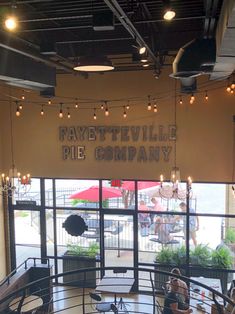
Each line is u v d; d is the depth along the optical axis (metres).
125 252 9.20
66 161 9.05
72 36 6.43
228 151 8.20
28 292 7.97
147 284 9.08
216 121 8.20
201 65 5.05
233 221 8.57
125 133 8.68
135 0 4.63
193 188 8.60
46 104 9.01
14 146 9.27
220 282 8.02
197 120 8.29
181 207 8.78
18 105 8.59
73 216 9.35
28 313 6.64
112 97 8.65
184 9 5.26
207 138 8.28
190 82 6.88
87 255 9.39
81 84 8.77
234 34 3.78
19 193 9.52
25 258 9.70
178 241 8.91
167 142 8.48
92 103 8.76
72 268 9.44
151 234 9.02
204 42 5.07
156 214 8.95
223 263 8.66
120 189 9.02
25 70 6.12
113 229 9.21
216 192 8.52
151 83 8.41
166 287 7.21
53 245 9.55
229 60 5.00
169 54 7.52
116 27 6.12
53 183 9.34
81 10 5.20
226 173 8.27
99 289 7.38
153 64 7.68
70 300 8.69
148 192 8.89
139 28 5.78
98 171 8.93
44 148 9.13
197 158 8.37
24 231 9.66
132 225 9.09
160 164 8.57
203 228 8.73
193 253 8.84
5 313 6.58
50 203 9.45
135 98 8.53
